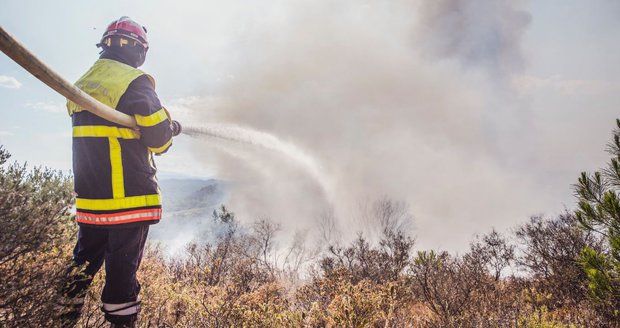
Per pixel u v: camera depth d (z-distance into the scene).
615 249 3.26
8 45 0.97
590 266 3.51
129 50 1.87
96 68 1.77
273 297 3.14
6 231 1.29
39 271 1.36
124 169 1.65
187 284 3.44
